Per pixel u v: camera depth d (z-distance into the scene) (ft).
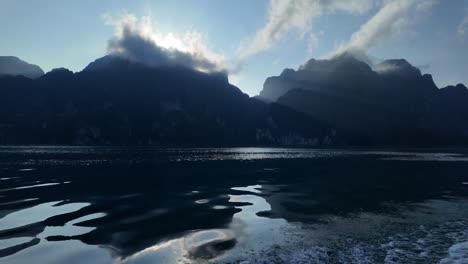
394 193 104.99
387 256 45.14
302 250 47.70
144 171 175.32
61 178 140.36
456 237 54.60
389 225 62.95
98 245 50.29
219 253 46.65
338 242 51.78
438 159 328.29
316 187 118.21
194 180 138.21
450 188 117.19
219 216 70.95
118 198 93.25
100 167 197.16
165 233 57.11
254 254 46.06
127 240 53.01
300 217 70.08
